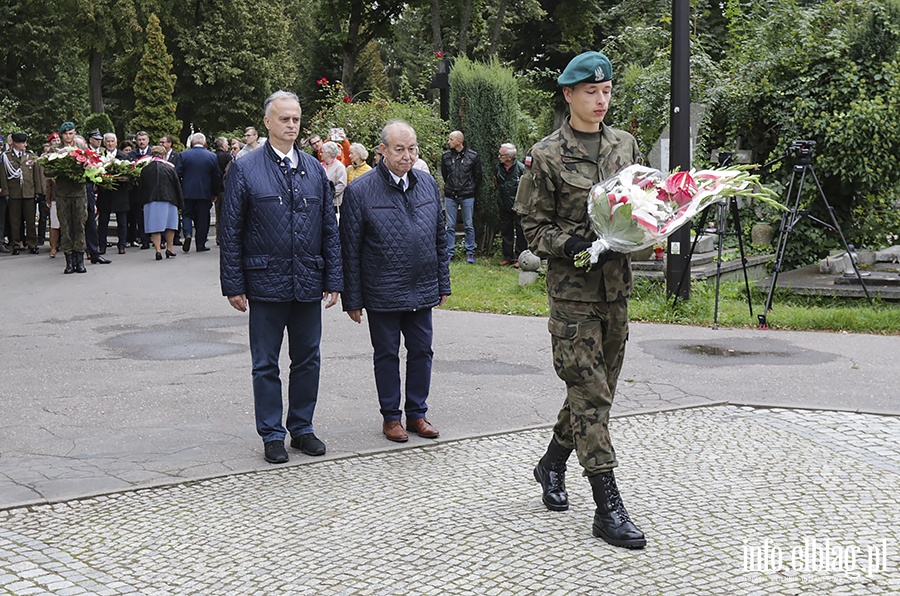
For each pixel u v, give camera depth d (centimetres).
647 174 454
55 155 1524
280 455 600
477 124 1750
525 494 534
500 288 1388
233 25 4616
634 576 421
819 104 1557
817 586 411
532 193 474
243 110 4584
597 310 471
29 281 1498
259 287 603
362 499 529
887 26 1520
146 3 4303
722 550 450
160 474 578
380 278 635
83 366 896
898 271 1326
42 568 440
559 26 4084
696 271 1342
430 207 652
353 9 3538
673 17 1118
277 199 604
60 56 4669
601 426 467
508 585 414
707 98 1620
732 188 455
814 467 578
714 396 758
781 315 1108
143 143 1855
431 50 4178
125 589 417
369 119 1873
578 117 470
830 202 1586
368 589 412
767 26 1625
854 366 861
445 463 595
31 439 657
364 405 743
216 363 902
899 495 526
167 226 1759
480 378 826
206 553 456
